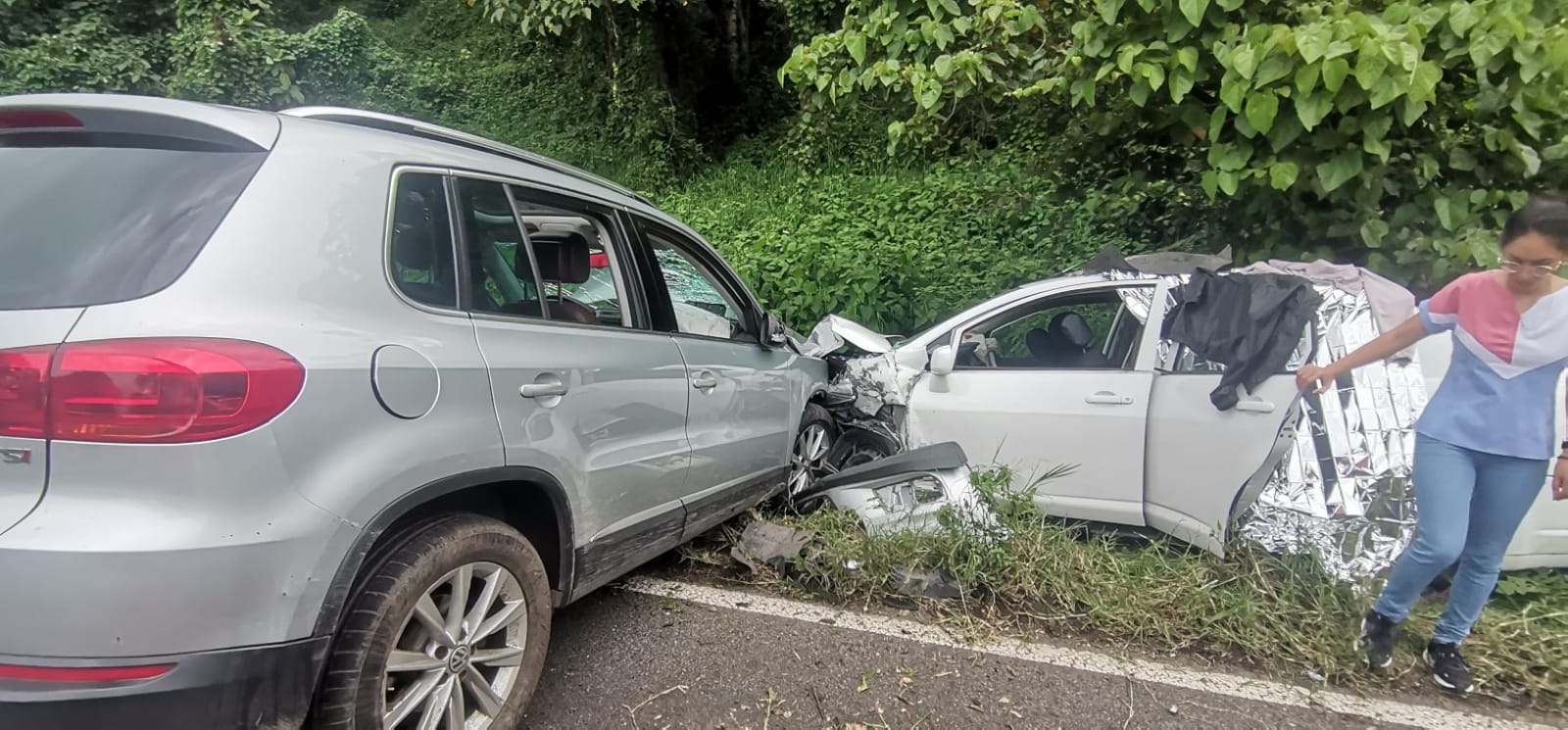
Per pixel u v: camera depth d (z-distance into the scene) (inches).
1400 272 175.2
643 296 126.9
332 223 79.7
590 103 551.5
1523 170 159.3
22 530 63.4
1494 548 108.1
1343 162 156.9
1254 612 125.7
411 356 82.4
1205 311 147.5
